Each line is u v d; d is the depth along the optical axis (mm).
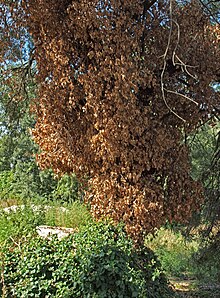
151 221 7176
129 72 6793
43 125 7680
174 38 7336
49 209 14383
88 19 6781
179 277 10359
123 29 7062
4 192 20109
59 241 6965
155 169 7441
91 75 6848
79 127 7438
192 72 7461
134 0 7125
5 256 6758
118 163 7234
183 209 7480
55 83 7172
